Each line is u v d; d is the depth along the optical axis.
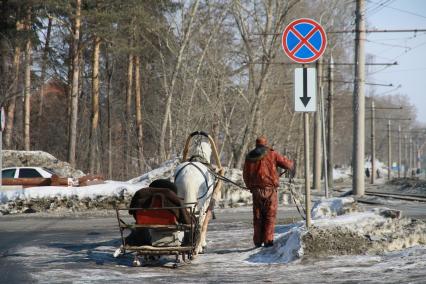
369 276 15.11
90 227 29.20
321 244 18.16
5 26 62.62
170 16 63.12
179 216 17.38
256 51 60.41
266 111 73.88
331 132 84.75
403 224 19.75
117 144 88.69
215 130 61.94
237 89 62.78
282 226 24.44
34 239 24.53
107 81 89.19
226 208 38.94
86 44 70.25
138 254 17.62
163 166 42.28
